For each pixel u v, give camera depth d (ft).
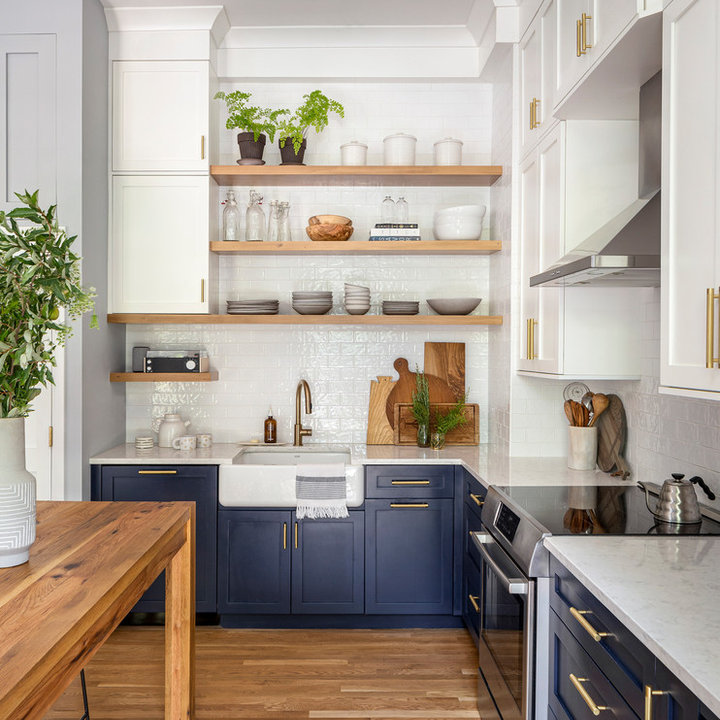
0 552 4.88
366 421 13.52
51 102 11.09
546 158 10.16
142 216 12.34
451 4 11.78
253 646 10.93
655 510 7.39
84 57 11.18
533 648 6.61
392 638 11.27
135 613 11.80
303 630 11.60
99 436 11.90
